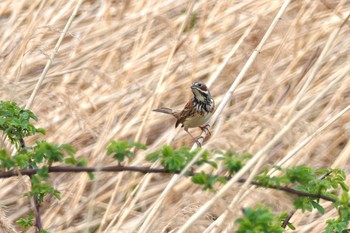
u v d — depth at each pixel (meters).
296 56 12.23
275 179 6.77
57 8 13.49
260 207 6.10
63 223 10.53
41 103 10.54
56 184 11.49
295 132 7.40
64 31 10.26
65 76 12.29
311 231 10.08
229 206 6.78
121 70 12.17
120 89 11.95
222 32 13.14
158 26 12.91
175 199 9.88
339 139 11.60
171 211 8.24
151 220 8.16
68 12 13.88
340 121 11.73
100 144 9.75
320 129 9.16
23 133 7.42
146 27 12.82
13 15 13.59
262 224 5.79
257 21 10.63
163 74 10.45
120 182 10.59
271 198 6.88
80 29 13.59
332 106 11.86
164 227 8.12
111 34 13.05
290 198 7.01
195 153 6.49
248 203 7.53
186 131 11.38
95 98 11.89
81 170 6.52
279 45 11.54
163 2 13.65
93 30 13.23
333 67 12.79
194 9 13.51
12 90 8.74
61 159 6.49
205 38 13.26
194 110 10.69
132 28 12.97
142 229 8.09
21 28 13.78
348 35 12.87
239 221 5.84
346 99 12.17
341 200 7.04
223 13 12.97
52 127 11.52
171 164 6.37
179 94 12.43
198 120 10.77
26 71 12.37
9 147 8.52
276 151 10.98
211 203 6.96
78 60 12.64
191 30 13.20
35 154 6.45
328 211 10.54
